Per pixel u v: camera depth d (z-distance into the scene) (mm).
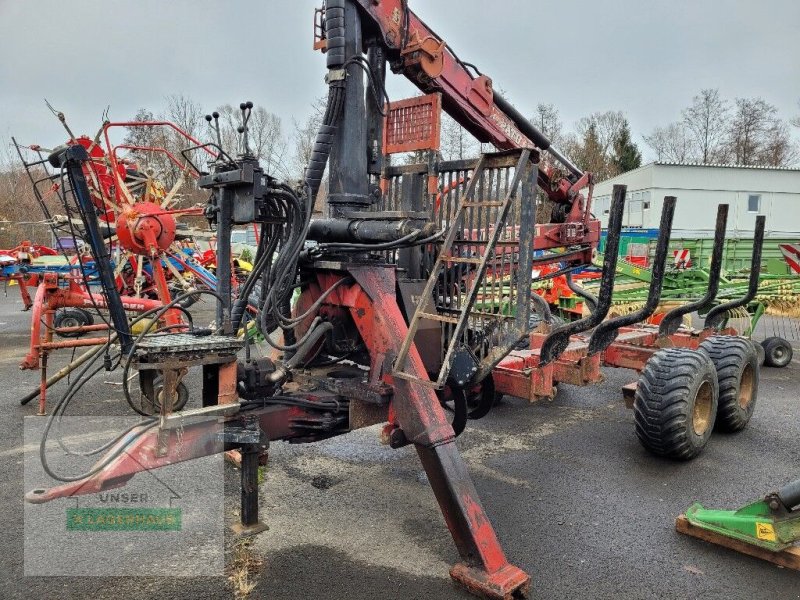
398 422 3367
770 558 3367
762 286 8789
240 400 3268
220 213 3152
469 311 3117
